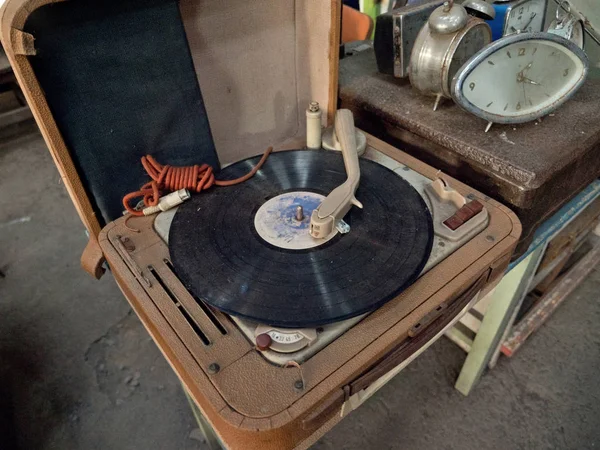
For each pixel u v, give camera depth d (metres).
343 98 0.96
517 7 0.89
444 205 0.71
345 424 1.30
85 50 0.61
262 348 0.51
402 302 0.58
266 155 0.80
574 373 1.39
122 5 0.61
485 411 1.32
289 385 0.49
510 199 0.73
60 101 0.62
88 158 0.68
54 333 1.57
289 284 0.58
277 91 0.89
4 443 1.28
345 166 0.75
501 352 1.44
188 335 0.54
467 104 0.73
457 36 0.77
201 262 0.61
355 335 0.54
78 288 1.71
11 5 0.50
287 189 0.73
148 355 1.49
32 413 1.35
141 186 0.76
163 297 0.59
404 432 1.28
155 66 0.69
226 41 0.77
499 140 0.77
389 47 0.92
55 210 2.07
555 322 1.53
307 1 0.80
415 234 0.64
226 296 0.57
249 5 0.76
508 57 0.73
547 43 0.74
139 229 0.69
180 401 1.37
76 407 1.36
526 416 1.30
